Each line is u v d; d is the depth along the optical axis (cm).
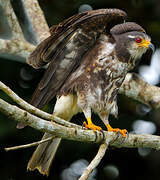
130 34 1025
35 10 1221
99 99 1024
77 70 1023
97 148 1314
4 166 1330
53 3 1410
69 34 953
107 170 1379
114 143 946
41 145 1001
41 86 990
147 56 1417
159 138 962
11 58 1255
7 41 1152
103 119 1061
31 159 999
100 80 1019
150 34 1422
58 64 993
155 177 1378
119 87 1049
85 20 927
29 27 1223
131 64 1047
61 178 1354
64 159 1338
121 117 1354
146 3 1452
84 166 1338
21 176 1334
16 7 1210
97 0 1398
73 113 1049
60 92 1030
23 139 1285
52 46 938
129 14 1442
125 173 1382
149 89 1177
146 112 1391
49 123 802
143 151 1386
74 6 1406
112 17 963
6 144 1287
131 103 1386
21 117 769
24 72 1359
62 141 1301
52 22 1398
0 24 1173
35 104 998
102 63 1013
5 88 760
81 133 859
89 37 991
